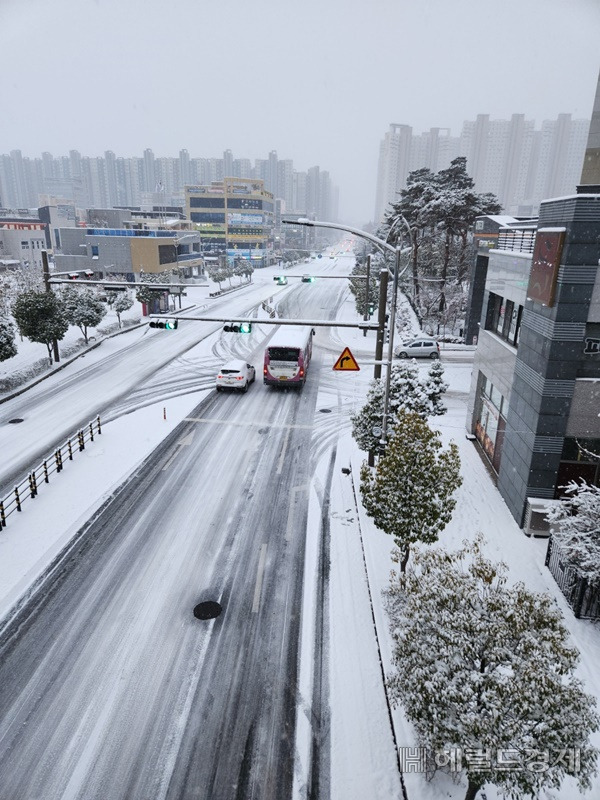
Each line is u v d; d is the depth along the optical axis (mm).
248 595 12391
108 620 11453
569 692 6457
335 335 43188
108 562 13492
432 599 7668
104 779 8141
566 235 13086
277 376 28250
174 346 39438
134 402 26484
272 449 20922
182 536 14758
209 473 18734
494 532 15227
